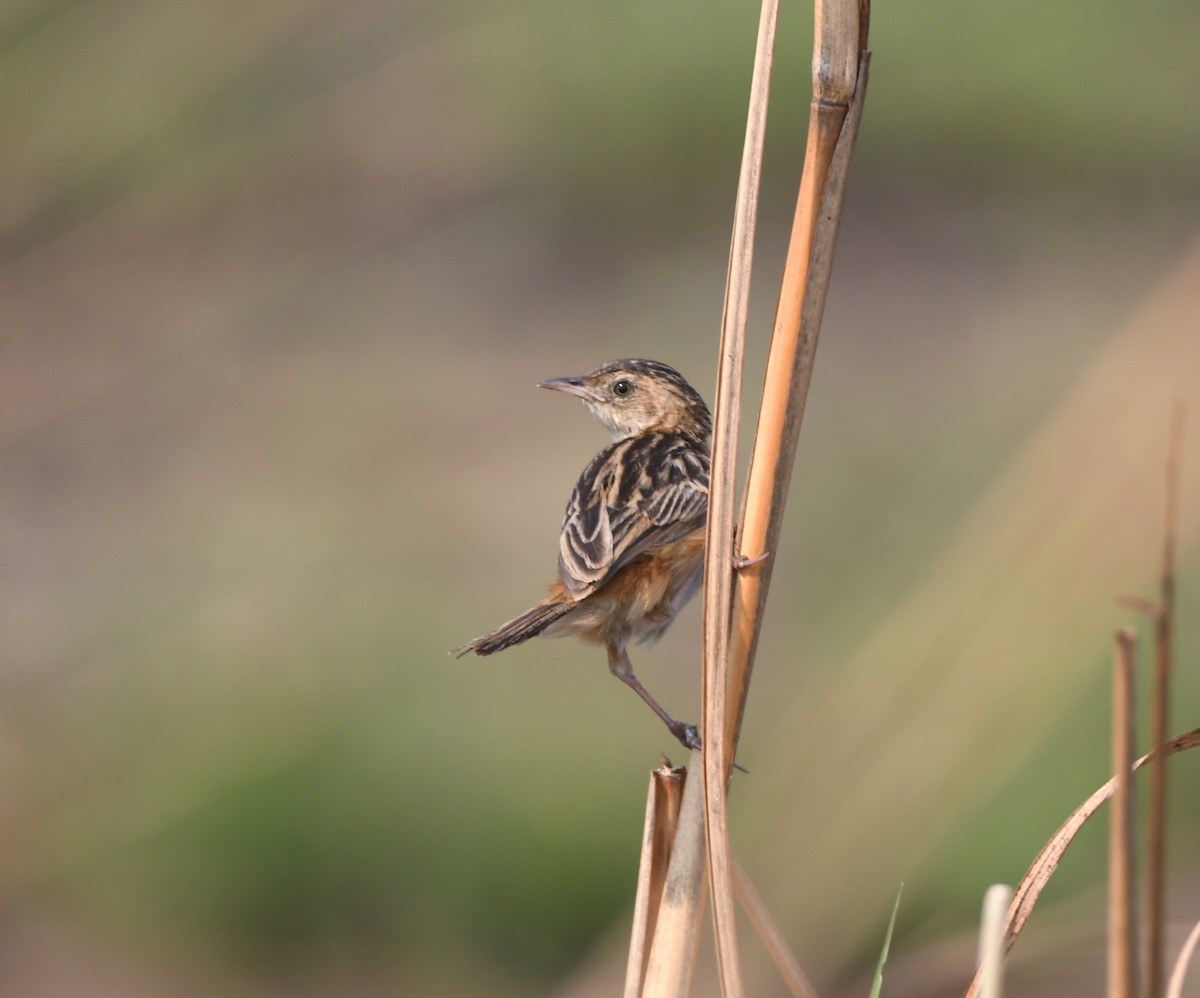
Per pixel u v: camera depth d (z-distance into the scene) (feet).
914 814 17.76
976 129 75.10
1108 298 64.44
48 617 50.62
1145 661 38.22
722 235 72.08
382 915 39.40
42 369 61.31
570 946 38.29
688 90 74.23
